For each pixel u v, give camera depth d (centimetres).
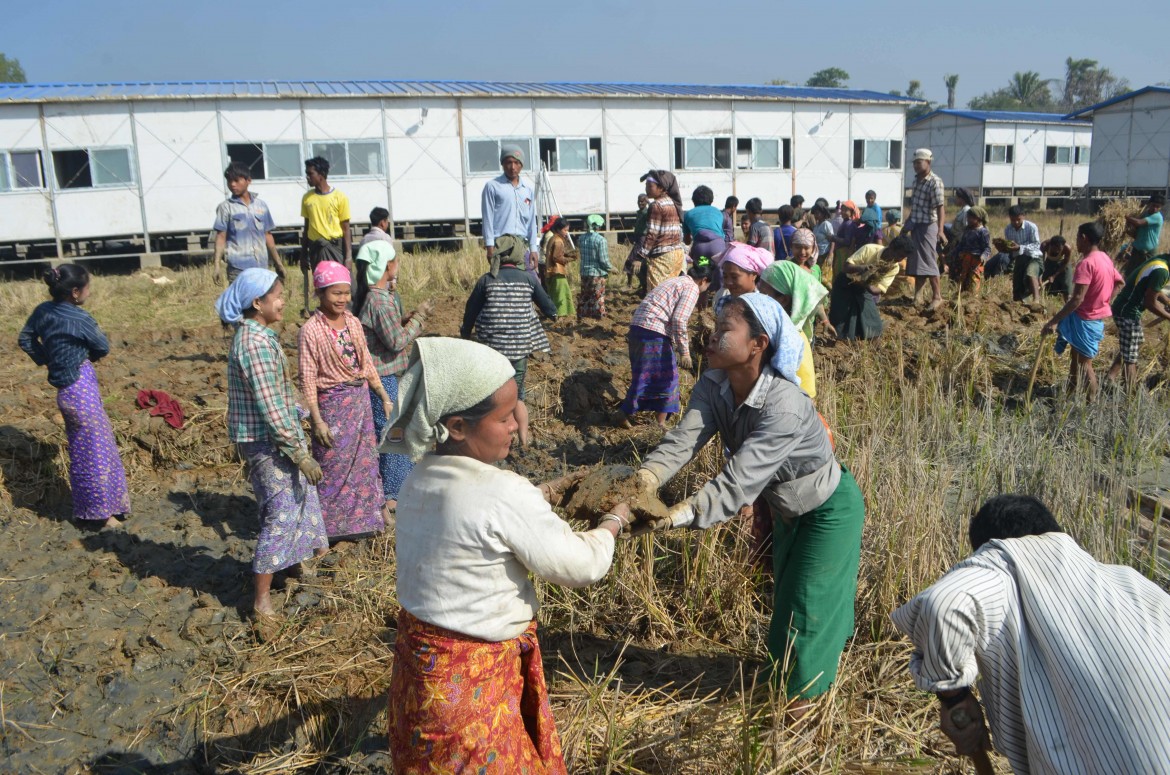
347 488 529
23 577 495
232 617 460
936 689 252
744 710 337
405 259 1719
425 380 249
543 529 254
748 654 433
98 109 2016
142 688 405
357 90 2255
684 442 353
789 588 362
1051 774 231
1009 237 1386
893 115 2856
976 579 247
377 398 573
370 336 563
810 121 2730
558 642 446
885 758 353
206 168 2098
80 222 2044
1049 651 235
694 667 426
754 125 2648
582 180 2448
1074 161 4091
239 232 925
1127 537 491
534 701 272
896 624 268
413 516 256
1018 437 652
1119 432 682
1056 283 1217
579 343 963
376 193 2241
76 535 549
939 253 1358
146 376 804
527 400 766
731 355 327
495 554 250
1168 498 592
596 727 364
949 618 243
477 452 261
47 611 458
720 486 328
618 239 2580
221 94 2084
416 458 256
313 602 473
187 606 470
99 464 539
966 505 555
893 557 462
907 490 520
